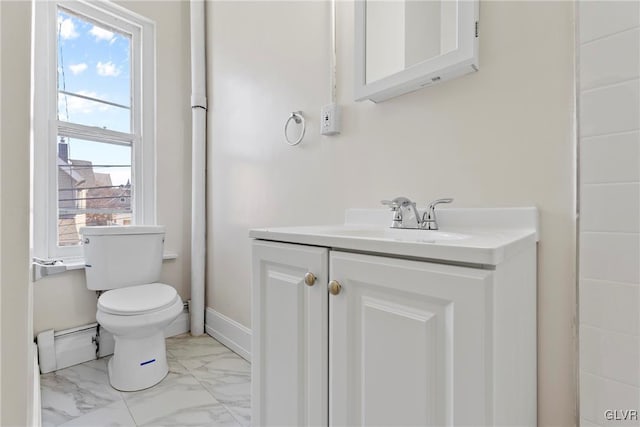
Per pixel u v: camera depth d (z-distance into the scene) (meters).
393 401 0.62
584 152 0.75
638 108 0.68
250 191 1.84
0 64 0.59
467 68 0.93
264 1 1.75
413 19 1.04
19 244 0.62
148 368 1.52
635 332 0.68
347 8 1.30
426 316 0.57
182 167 2.32
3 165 0.60
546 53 0.82
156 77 2.20
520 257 0.68
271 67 1.70
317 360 0.75
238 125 1.94
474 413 0.52
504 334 0.57
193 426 1.25
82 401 1.40
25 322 0.63
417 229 0.97
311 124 1.47
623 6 0.70
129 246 1.82
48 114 1.81
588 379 0.74
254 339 0.92
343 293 0.69
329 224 1.38
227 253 2.03
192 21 2.20
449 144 1.00
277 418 0.85
